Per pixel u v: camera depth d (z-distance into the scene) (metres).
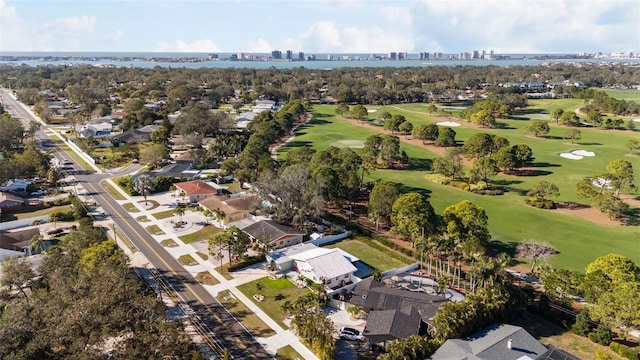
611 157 147.75
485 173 116.62
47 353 44.19
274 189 93.00
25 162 118.12
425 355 49.53
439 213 97.31
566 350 53.31
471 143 140.75
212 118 171.50
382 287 65.38
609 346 53.47
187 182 113.88
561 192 112.31
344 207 103.94
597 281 57.84
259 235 82.88
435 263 76.56
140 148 157.62
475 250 68.31
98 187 117.31
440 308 57.25
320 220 95.69
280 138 178.38
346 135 185.25
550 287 61.41
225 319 60.16
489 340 50.88
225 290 67.75
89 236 72.19
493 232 87.81
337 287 69.12
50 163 131.00
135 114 193.50
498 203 104.81
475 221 76.75
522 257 77.56
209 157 141.12
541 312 60.47
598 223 92.12
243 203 98.38
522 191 113.62
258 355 52.75
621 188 112.56
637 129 193.62
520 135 183.88
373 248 83.44
